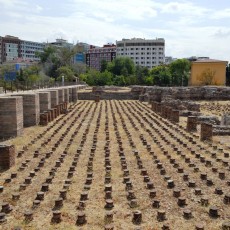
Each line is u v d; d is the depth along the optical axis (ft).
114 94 169.48
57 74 269.03
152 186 35.53
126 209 30.14
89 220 27.94
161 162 46.11
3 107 58.95
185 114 96.73
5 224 27.17
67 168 42.65
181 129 73.36
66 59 312.09
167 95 143.13
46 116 74.28
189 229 26.48
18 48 465.88
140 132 68.59
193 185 36.11
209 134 60.44
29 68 261.44
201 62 213.87
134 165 44.42
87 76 278.46
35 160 46.14
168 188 35.55
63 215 28.81
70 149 52.75
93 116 93.25
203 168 43.34
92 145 55.72
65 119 85.87
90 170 41.75
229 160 47.32
